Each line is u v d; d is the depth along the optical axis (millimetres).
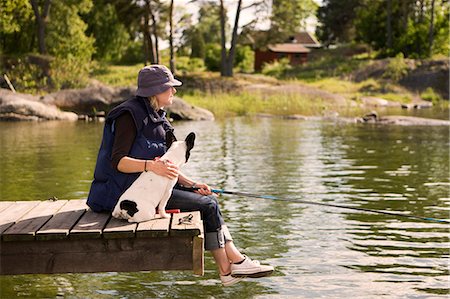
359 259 7961
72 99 34281
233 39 59406
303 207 10859
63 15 56500
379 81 55844
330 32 92688
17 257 5996
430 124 29156
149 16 60625
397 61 56719
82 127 27234
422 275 7367
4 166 15586
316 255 8125
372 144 20438
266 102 39594
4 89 35312
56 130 25734
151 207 6238
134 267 6027
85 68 45531
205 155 17609
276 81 56344
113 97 34656
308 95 45062
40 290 7051
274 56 80125
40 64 48719
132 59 78375
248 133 24438
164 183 6258
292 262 7848
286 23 61625
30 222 6363
